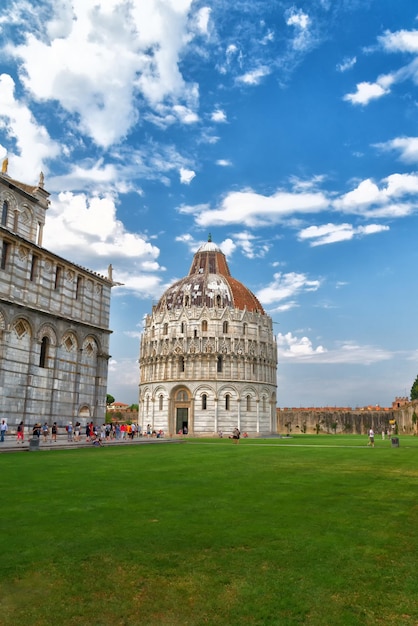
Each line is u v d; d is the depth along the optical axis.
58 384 56.38
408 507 17.27
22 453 38.50
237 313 118.62
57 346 56.66
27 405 51.41
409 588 10.09
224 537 13.20
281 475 25.86
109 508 16.44
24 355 51.66
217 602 9.40
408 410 130.62
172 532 13.59
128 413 161.12
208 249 138.75
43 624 8.55
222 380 113.56
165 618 8.80
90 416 62.16
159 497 18.53
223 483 22.50
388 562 11.49
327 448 52.88
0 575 10.46
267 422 118.12
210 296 121.88
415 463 33.50
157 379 118.38
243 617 8.85
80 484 21.52
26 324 52.22
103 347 65.44
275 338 128.00
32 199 59.34
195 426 111.94
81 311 62.03
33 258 55.12
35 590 9.80
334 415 152.62
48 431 53.09
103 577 10.46
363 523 14.88
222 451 45.56
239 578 10.48
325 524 14.69
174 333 117.94
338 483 23.03
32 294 54.00
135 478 23.80
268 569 10.98
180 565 11.16
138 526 14.15
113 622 8.66
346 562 11.46
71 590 9.83
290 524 14.61
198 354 114.56
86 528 13.88
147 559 11.50
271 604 9.34
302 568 11.07
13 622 8.59
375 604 9.38
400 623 8.67
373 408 156.62
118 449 46.62
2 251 50.50
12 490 19.72
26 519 14.80
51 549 12.05
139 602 9.38
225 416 112.69
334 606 9.28
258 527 14.20
